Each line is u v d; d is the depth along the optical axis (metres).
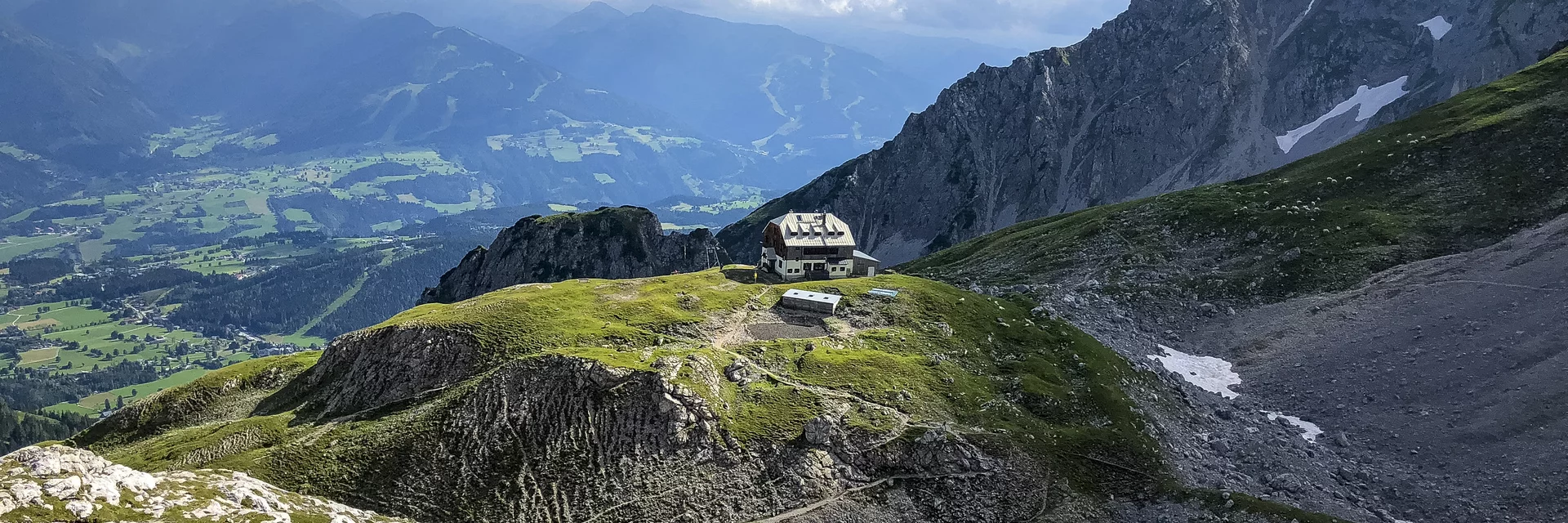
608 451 82.81
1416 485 88.31
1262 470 91.25
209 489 61.50
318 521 63.25
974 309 119.19
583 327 103.69
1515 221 134.12
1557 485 81.31
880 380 94.88
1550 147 149.62
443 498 79.81
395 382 97.50
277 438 91.31
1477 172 151.62
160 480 60.94
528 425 85.62
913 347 104.69
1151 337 131.75
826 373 95.38
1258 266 144.88
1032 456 86.88
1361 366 111.31
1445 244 134.75
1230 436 99.75
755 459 82.38
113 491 54.88
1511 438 90.06
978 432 88.12
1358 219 148.25
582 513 77.44
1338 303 127.50
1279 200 164.38
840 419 87.44
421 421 88.00
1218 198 174.25
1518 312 109.56
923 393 93.75
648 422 84.88
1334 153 188.00
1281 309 131.75
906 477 83.38
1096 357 109.56
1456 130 167.00
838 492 80.94
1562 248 121.12
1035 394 96.75
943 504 81.31
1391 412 101.56
